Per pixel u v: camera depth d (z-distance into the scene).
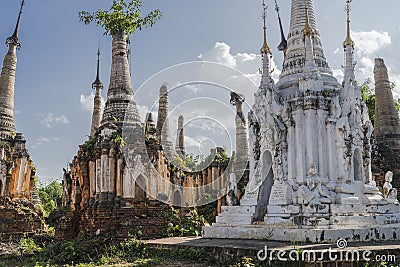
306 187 20.94
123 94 31.80
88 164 29.84
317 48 25.88
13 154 36.81
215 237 22.50
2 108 38.72
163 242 21.19
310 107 22.41
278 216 20.59
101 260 19.61
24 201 36.28
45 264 20.91
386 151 36.22
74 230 29.97
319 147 22.19
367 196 21.88
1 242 31.14
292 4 26.83
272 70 25.23
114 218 26.78
